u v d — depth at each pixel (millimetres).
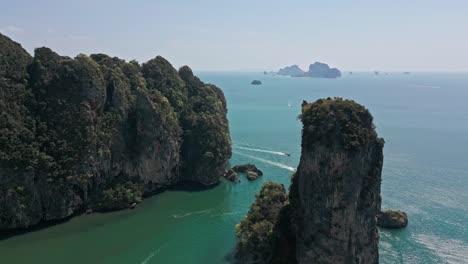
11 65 127562
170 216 125062
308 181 89125
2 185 110250
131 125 144125
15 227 111750
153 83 169000
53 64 133000
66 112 126438
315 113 90812
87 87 131375
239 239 100312
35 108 125188
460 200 133875
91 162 127125
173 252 102438
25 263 96188
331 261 84688
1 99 118938
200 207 132375
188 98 179625
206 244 106750
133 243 107250
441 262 95375
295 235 92438
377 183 86688
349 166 82812
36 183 115688
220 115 176500
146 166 142625
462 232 110750
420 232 110750
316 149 86500
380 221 114875
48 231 113000
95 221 120562
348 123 85312
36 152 117000
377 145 88000
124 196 131875
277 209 100062
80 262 97188
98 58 158250
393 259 96500
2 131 113625
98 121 133375
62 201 118875
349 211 83062
